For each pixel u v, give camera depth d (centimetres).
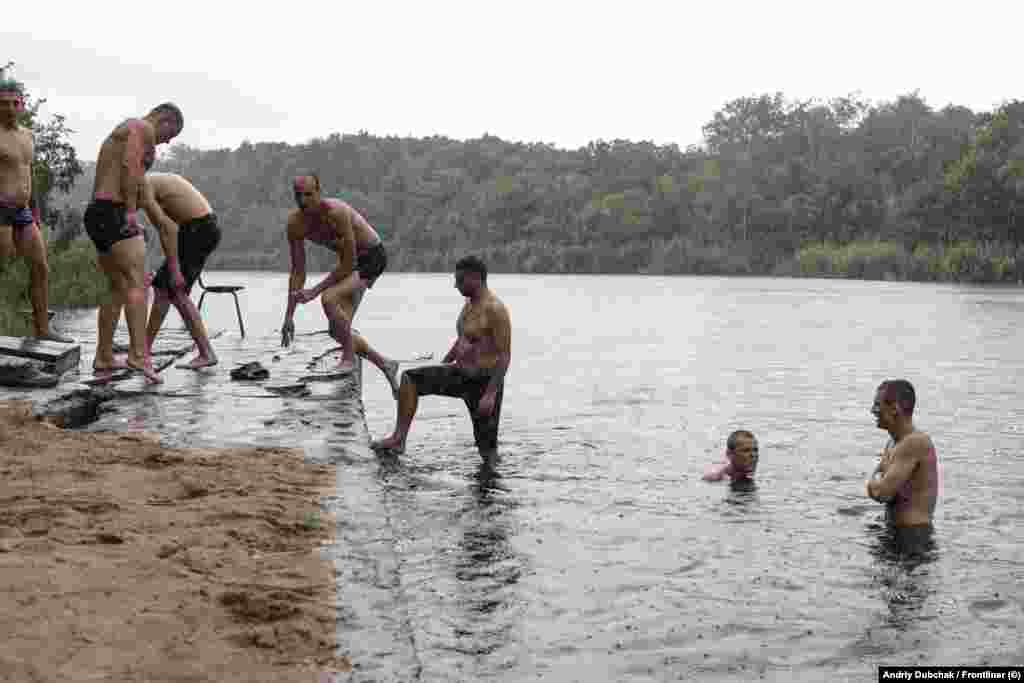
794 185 11100
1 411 702
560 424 1079
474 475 794
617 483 774
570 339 2380
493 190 13500
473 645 441
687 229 12012
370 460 668
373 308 3909
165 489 552
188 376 979
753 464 801
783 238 10806
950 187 8606
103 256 898
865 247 9406
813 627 473
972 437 1014
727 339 2367
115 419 762
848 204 10381
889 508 682
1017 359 1867
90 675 318
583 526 640
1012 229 8412
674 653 439
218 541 462
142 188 893
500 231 12912
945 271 7975
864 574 554
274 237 14125
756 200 10988
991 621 483
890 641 457
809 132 12675
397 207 14300
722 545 605
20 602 364
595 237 12144
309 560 454
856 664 432
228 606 390
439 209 14000
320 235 996
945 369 1684
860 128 12600
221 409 814
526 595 506
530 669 418
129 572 409
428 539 601
